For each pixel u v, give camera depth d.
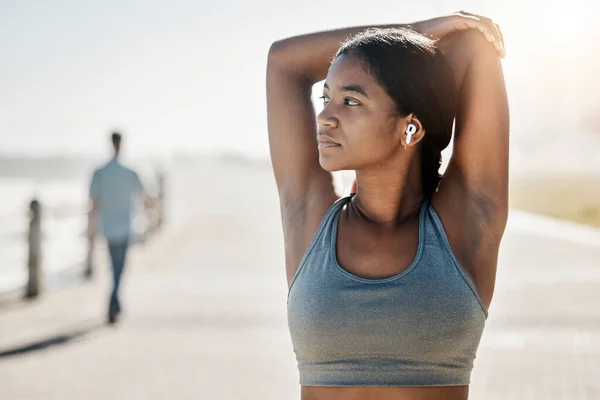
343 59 1.97
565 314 9.45
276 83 2.33
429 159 2.05
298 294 1.98
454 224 2.02
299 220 2.16
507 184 2.12
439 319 1.90
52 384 6.74
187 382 6.81
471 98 2.13
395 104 1.94
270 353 7.86
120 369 7.26
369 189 2.02
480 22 2.15
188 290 11.73
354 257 1.97
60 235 17.86
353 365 1.92
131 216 9.49
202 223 23.62
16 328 9.13
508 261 14.45
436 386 1.91
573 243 17.62
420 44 1.99
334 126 1.97
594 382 6.66
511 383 6.66
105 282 12.64
